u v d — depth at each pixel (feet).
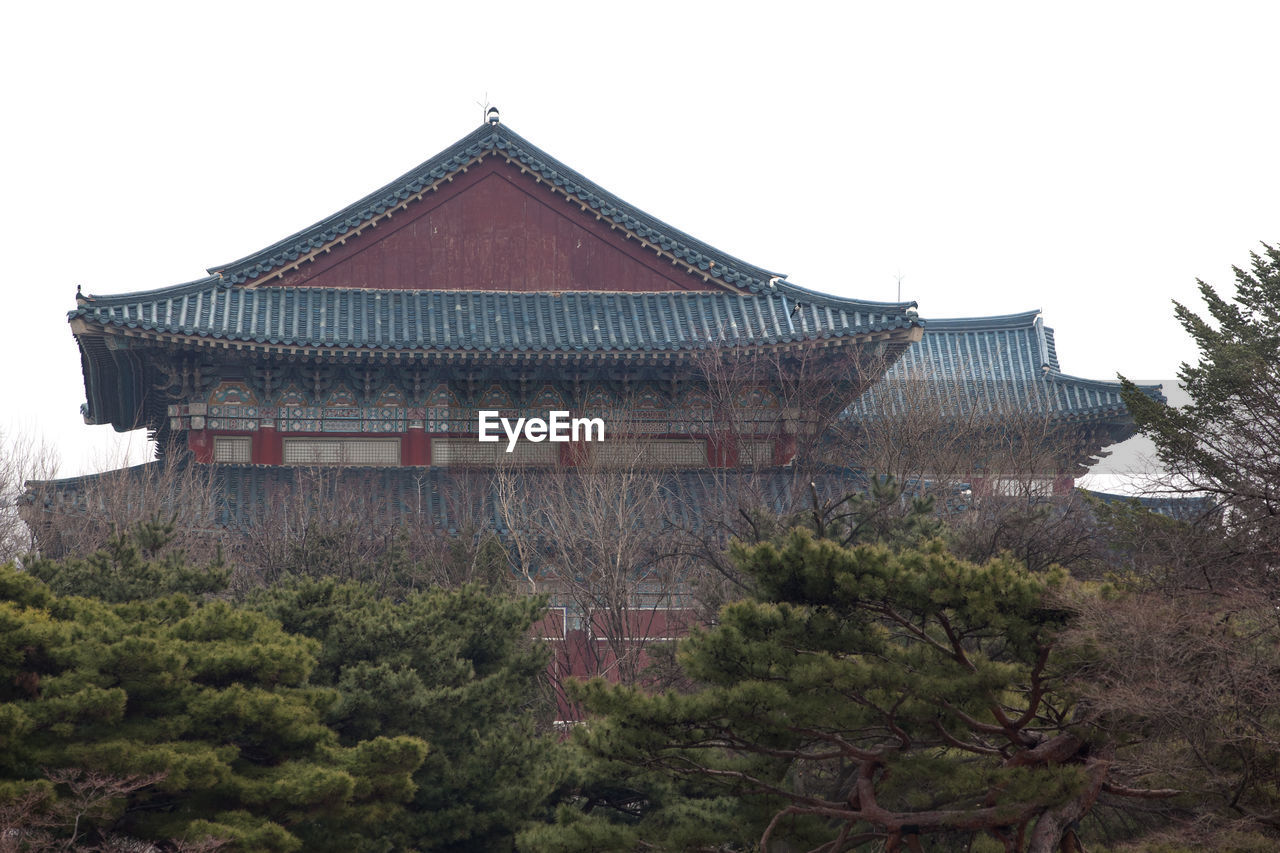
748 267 320.09
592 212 319.47
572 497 275.18
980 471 265.13
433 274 314.96
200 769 137.18
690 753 128.77
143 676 141.18
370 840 157.89
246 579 232.53
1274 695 109.91
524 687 187.52
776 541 166.20
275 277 309.42
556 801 170.71
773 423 303.89
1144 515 158.92
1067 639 109.19
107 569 181.88
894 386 324.19
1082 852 126.93
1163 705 107.55
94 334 286.05
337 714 160.25
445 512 280.72
